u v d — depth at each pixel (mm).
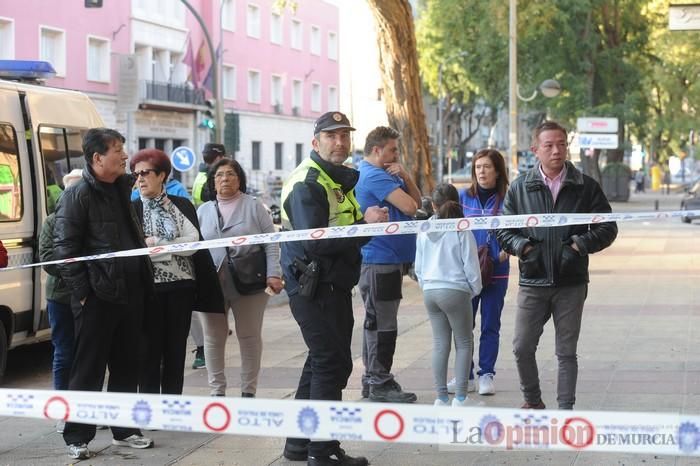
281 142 73000
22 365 12562
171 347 8719
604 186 64938
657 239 33625
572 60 55406
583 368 10922
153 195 8711
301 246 7230
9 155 11203
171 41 57594
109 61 51500
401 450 7883
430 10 57625
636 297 17297
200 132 60969
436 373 9078
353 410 5531
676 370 10750
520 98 55688
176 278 8648
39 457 7895
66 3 47906
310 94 77500
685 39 53031
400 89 22125
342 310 7316
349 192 7699
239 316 9477
